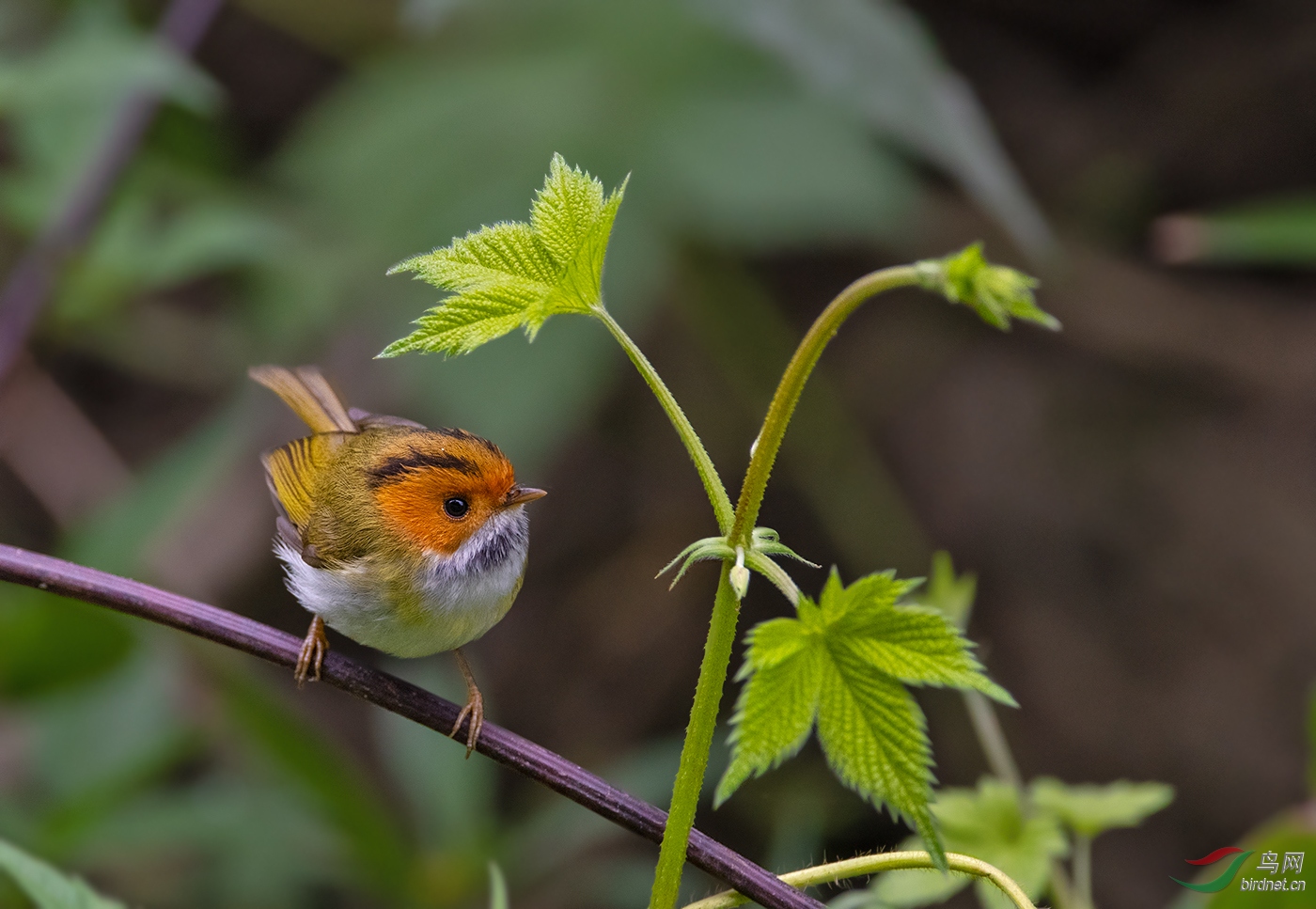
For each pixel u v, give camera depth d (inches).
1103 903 463.5
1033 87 532.7
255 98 552.7
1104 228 522.9
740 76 436.8
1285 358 503.2
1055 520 506.6
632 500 543.2
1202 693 478.6
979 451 518.3
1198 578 488.7
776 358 506.0
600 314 144.1
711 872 151.4
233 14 548.4
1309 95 499.5
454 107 435.5
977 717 219.1
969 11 531.8
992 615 501.7
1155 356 510.3
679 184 419.8
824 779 473.7
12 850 177.5
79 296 340.2
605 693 525.7
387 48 485.7
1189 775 472.7
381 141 438.6
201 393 541.6
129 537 343.0
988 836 206.4
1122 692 486.0
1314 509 484.7
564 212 143.9
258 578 483.5
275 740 339.0
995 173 298.7
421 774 343.6
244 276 476.4
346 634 240.2
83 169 339.6
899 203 432.1
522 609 534.9
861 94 297.7
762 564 134.3
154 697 344.5
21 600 300.5
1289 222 338.3
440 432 246.7
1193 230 347.3
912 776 132.1
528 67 441.4
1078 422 515.8
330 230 434.6
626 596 532.7
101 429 540.4
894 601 130.6
